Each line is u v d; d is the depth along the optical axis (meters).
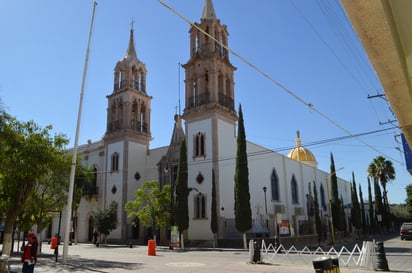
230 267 18.12
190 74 45.00
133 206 38.72
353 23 3.26
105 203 49.88
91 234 50.69
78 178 39.19
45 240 56.75
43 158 20.34
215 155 39.31
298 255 22.64
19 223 27.58
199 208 39.00
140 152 51.56
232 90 45.31
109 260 22.56
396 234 64.31
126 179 48.44
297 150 69.75
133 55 55.47
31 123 21.30
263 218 43.16
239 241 34.44
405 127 5.79
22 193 20.94
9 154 19.30
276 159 50.44
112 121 53.28
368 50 3.62
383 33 3.31
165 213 38.91
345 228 55.44
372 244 16.97
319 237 39.50
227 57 45.22
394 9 3.15
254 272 15.85
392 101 4.75
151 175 50.66
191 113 42.38
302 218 53.38
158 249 35.22
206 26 45.16
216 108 41.00
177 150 45.16
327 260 8.20
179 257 24.84
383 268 16.19
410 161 13.68
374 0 2.92
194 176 40.59
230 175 40.69
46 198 26.86
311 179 60.75
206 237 37.41
